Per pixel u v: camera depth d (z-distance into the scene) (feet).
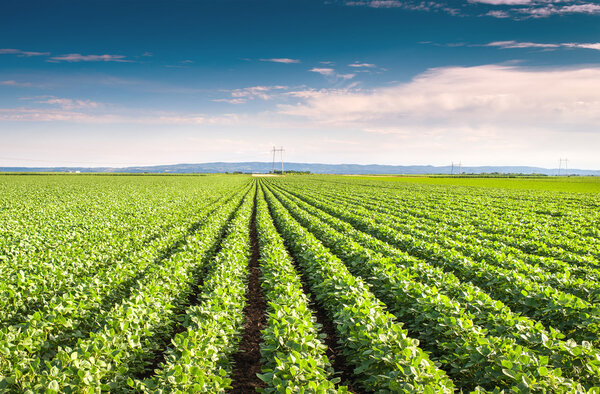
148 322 25.67
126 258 41.96
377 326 22.40
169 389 17.97
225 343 24.27
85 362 18.08
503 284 33.35
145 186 206.39
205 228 63.10
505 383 19.03
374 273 36.50
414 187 233.14
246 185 255.09
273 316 24.38
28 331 21.11
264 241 56.13
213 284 33.55
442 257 44.24
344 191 188.14
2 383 16.51
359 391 22.90
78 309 25.62
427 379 17.58
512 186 252.21
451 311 25.13
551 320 27.17
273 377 18.11
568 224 78.43
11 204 97.30
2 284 27.43
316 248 45.93
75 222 66.23
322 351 22.16
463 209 105.40
